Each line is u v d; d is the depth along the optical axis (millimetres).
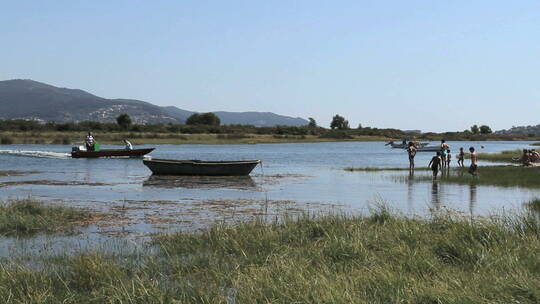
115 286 7594
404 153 76688
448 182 27984
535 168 35406
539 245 9352
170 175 33031
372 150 88750
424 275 7738
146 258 9711
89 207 18047
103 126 131000
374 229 11469
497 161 50031
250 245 10461
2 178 30953
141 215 16141
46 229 13438
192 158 58469
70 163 45375
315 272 8062
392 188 25281
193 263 9297
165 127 139250
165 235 12211
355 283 7406
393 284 7277
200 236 11672
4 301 7141
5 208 15430
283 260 8789
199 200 20328
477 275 7641
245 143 120750
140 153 52469
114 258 9859
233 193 23109
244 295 7137
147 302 6941
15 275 8117
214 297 7227
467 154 62594
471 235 9766
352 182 28672
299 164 48156
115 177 31750
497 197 21266
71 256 9891
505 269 7957
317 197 21609
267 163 49938
